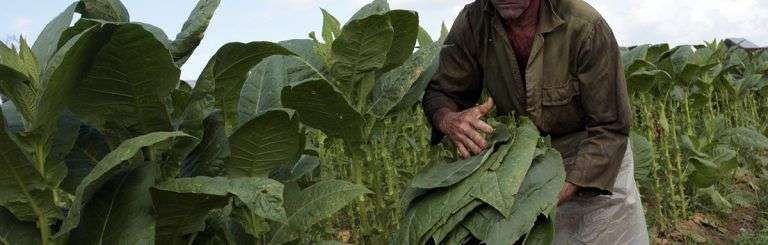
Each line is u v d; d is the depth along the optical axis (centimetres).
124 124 230
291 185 257
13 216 213
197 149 254
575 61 309
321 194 247
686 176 624
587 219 342
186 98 235
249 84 269
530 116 318
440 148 425
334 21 328
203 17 234
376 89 327
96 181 208
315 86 271
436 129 341
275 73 274
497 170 275
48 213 210
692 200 652
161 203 214
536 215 265
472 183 275
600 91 308
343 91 313
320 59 317
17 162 199
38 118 200
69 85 204
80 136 244
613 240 346
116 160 190
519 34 314
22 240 211
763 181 765
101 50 206
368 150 330
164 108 228
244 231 257
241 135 230
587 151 311
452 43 339
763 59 1002
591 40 303
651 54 635
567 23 304
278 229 251
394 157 571
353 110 288
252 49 243
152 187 208
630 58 616
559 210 345
